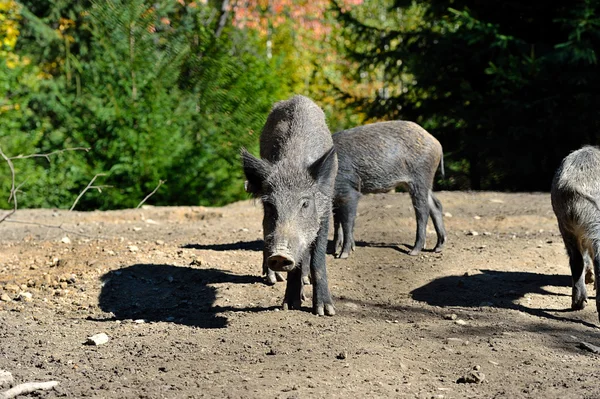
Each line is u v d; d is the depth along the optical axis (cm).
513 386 485
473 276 809
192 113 1564
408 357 545
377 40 1817
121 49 1534
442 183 1781
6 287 746
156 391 471
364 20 2820
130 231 1055
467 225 1082
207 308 692
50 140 1504
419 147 906
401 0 1792
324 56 2552
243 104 1594
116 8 1541
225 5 2036
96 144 1462
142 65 1529
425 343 584
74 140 1488
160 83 1515
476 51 1617
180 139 1512
